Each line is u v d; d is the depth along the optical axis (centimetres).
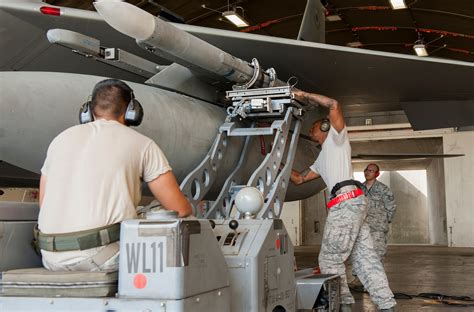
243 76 432
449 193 1875
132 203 218
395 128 1925
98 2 279
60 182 217
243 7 1694
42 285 197
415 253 1518
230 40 488
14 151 336
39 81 347
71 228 208
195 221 197
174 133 418
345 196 412
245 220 288
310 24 820
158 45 343
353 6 1692
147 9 1571
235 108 430
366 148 2084
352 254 425
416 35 1914
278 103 421
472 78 568
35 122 333
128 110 241
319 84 614
